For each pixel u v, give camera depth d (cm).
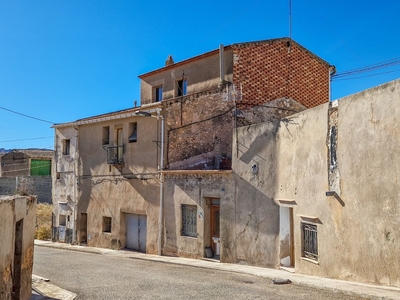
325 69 2075
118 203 2194
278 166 1348
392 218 827
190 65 2034
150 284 1084
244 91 1797
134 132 2166
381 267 853
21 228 835
